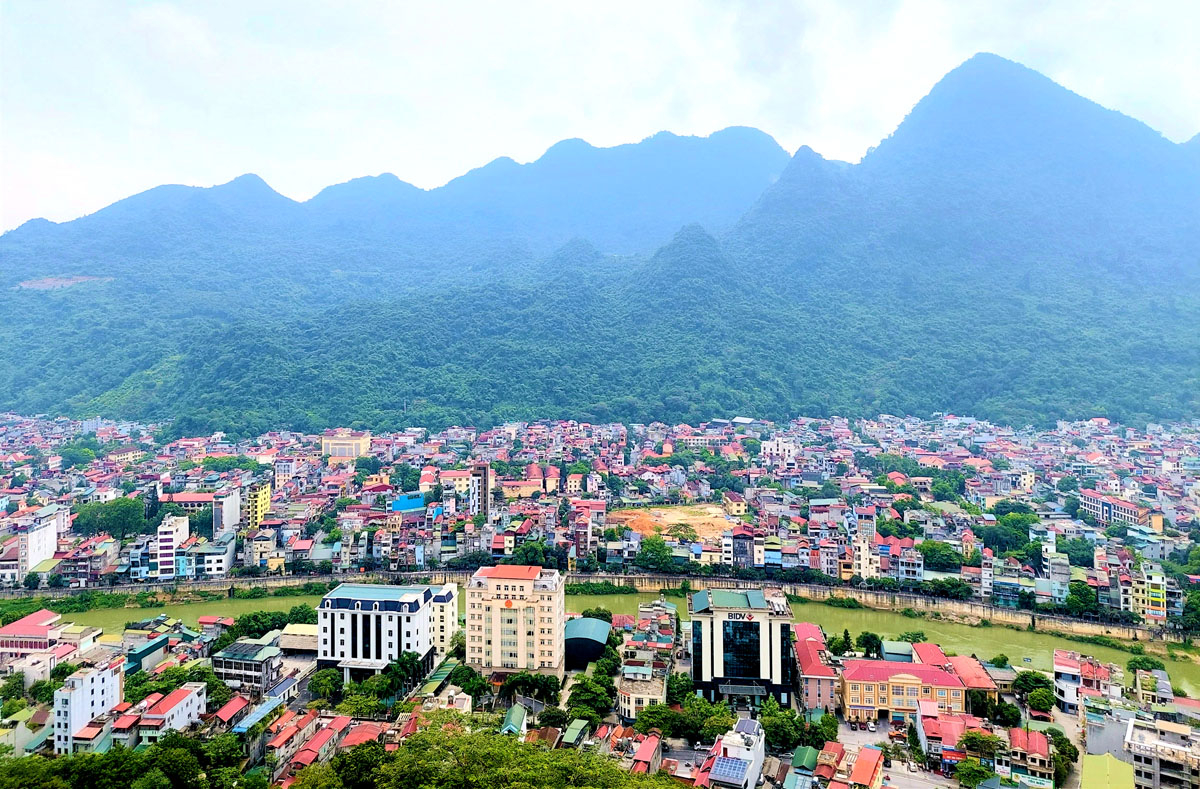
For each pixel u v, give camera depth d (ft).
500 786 491.72
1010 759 574.97
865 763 552.82
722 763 542.98
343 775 527.81
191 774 524.11
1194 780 520.83
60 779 494.59
